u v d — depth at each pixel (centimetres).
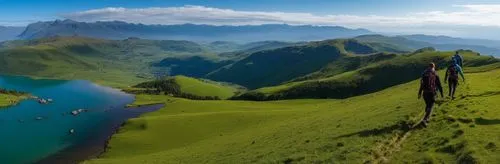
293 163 3372
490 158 2338
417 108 4234
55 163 10438
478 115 3366
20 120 17562
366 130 3694
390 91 9631
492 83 5691
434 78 3422
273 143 5122
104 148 11700
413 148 2877
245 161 4278
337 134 4003
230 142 7150
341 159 3005
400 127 3478
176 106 19650
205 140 9594
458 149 2595
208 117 13000
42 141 13162
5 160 10862
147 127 12712
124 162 8256
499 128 2862
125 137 11981
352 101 10000
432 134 3064
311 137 4384
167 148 10269
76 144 12588
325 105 12169
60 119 17925
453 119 3288
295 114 10756
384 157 2841
